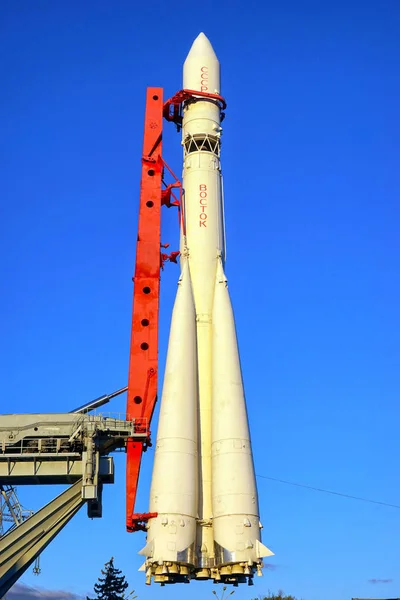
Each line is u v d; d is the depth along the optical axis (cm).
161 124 5325
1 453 4469
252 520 3972
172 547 3897
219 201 4888
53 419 4556
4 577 4097
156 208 5088
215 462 4119
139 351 4744
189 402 4259
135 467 4512
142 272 4925
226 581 4038
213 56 5334
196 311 4562
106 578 8244
